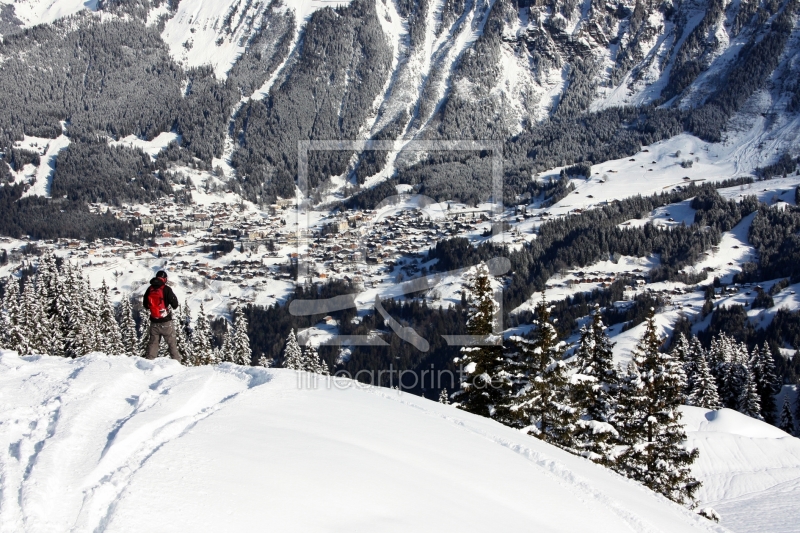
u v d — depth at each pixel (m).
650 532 6.90
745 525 26.55
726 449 37.12
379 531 4.61
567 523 6.20
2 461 4.90
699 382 50.66
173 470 4.82
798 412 54.44
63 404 6.39
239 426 6.27
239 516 4.31
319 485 5.11
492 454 7.95
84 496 4.41
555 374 17.53
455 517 5.31
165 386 7.43
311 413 7.45
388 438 7.20
